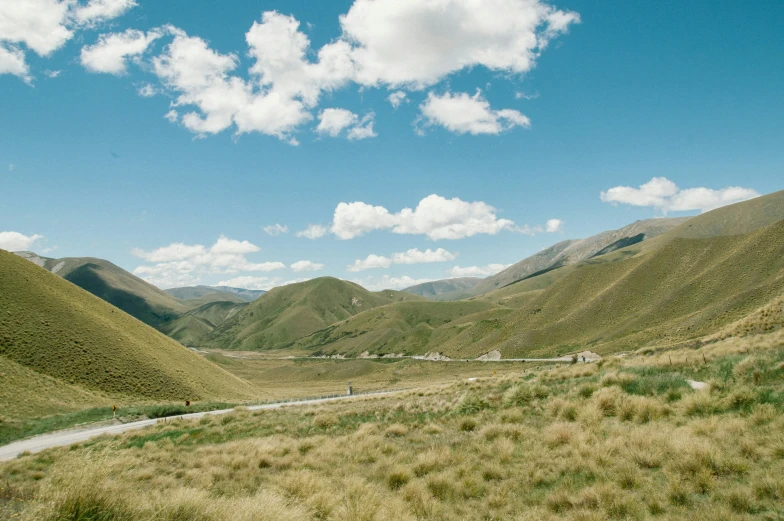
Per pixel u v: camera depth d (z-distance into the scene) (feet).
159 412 148.25
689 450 25.11
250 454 45.06
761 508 18.84
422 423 54.19
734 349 65.10
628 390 46.85
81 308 238.68
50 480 20.33
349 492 27.25
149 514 20.54
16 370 166.81
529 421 44.01
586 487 23.58
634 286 442.09
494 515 23.15
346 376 490.90
